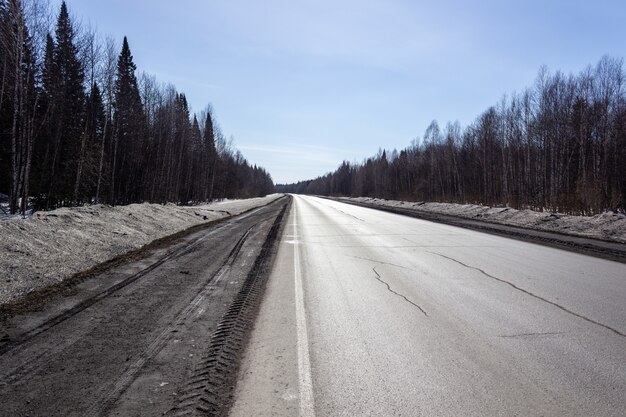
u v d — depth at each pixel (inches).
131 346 173.2
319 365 156.3
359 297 256.2
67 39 1122.0
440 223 835.4
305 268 353.1
